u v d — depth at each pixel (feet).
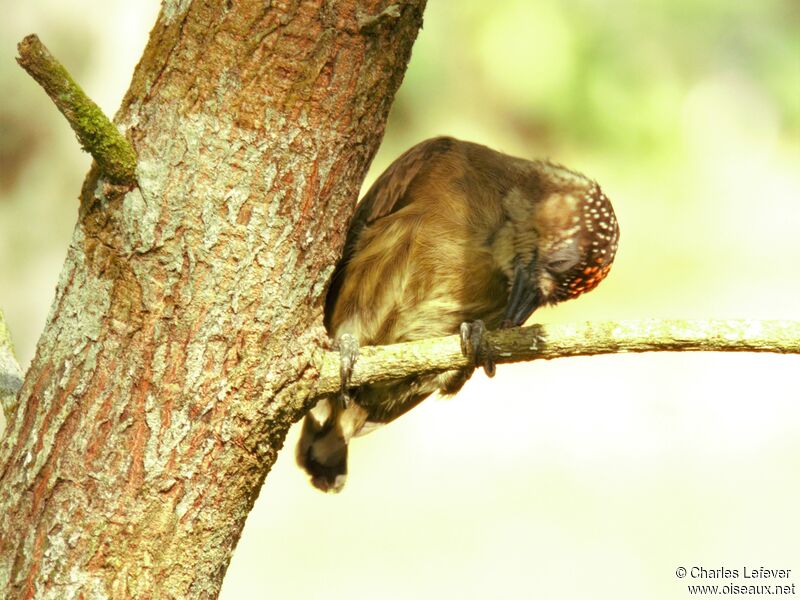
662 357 93.61
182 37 17.79
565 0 74.02
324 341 19.25
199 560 18.44
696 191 99.35
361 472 79.10
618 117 75.87
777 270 101.81
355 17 17.79
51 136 58.13
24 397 18.51
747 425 84.48
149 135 17.83
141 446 17.94
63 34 56.54
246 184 17.85
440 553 69.51
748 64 88.53
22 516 18.08
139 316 17.88
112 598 17.94
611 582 66.08
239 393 18.22
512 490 76.59
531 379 91.30
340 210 18.75
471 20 74.18
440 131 79.56
